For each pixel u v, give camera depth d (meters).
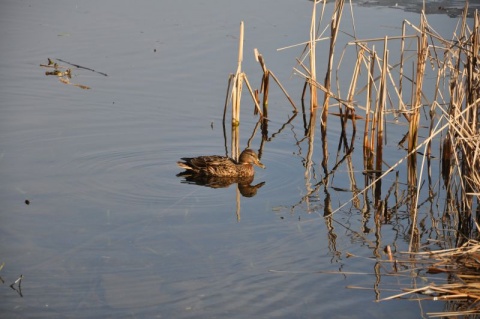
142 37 24.89
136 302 11.36
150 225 13.92
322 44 23.86
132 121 19.05
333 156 18.08
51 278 11.98
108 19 26.80
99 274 12.12
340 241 13.55
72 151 17.16
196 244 13.21
